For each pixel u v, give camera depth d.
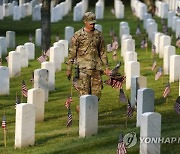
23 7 66.62
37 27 59.09
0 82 32.47
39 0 72.00
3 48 43.72
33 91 26.81
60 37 52.78
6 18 65.75
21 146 23.25
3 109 29.73
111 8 76.56
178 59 33.75
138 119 24.50
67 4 70.81
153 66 36.66
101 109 28.59
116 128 24.95
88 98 23.86
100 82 26.20
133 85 27.94
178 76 33.91
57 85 34.78
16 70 36.97
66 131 25.08
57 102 30.69
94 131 24.12
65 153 22.36
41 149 22.92
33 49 42.50
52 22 62.25
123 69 38.12
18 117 23.28
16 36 54.06
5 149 23.28
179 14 57.97
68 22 61.94
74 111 28.70
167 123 25.34
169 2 69.44
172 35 49.75
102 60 26.23
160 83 33.81
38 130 25.62
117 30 56.97
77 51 26.11
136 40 50.19
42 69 30.72
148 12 66.38
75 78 26.25
